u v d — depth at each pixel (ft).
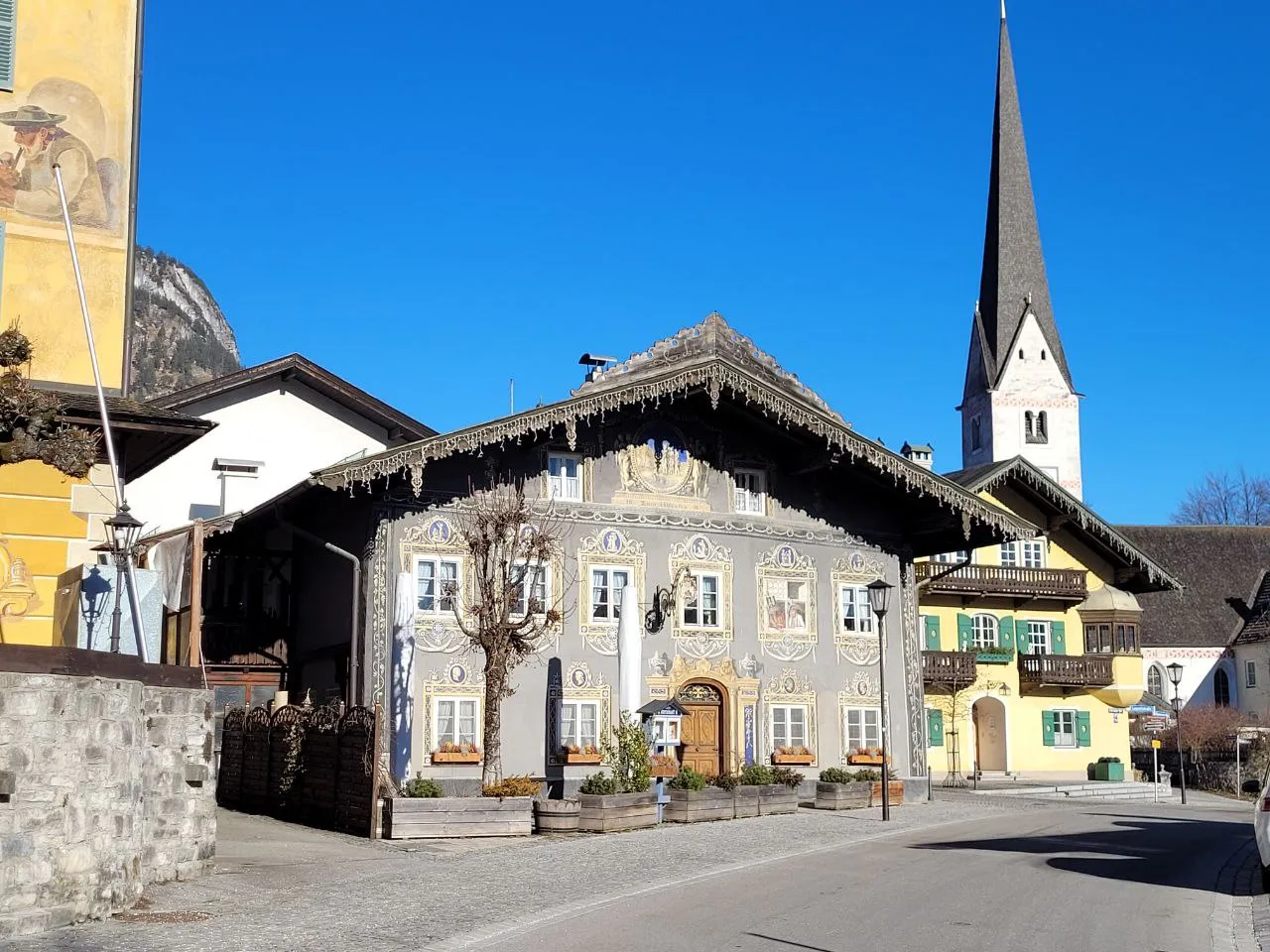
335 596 98.78
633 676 93.86
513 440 97.71
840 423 106.32
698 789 87.56
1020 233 258.57
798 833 79.82
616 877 57.98
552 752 97.04
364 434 133.39
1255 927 47.09
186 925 43.55
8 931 40.34
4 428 48.98
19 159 69.77
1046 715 157.69
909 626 116.98
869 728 112.88
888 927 44.60
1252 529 237.86
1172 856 70.38
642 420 105.40
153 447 72.84
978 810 102.89
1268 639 213.66
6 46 70.23
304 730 86.17
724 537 107.76
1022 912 48.24
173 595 67.82
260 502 128.26
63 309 69.51
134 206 72.08
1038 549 159.12
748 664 107.34
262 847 68.28
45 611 66.59
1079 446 254.06
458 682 94.32
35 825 41.78
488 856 66.18
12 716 41.47
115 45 72.59
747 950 40.22
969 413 262.26
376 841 73.51
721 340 109.29
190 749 54.95
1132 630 159.74
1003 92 262.47
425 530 94.73
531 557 94.22
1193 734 185.37
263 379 129.29
